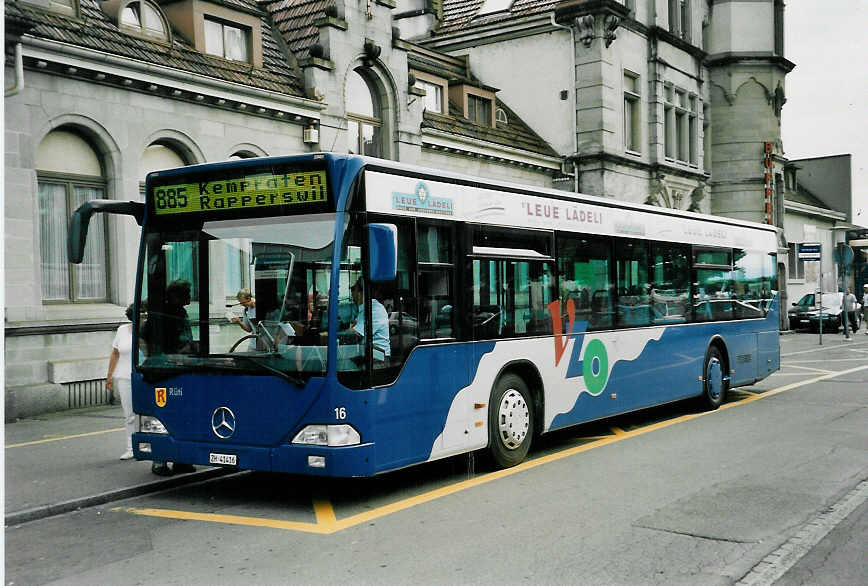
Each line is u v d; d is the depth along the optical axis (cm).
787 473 848
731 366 1384
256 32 1705
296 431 701
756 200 3516
